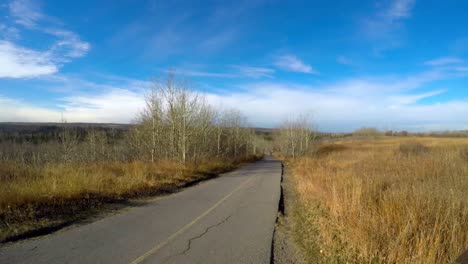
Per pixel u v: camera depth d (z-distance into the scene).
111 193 10.51
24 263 4.77
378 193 9.15
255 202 10.72
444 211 6.36
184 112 23.94
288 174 24.36
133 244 5.79
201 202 10.49
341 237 6.11
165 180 14.83
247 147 55.50
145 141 27.11
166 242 5.97
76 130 32.56
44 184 9.23
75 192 9.23
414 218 5.93
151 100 27.64
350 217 6.60
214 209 9.32
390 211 6.56
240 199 11.31
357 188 8.62
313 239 6.52
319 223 7.44
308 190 12.43
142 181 12.82
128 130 32.41
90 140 31.52
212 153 32.81
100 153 31.50
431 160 17.00
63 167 13.16
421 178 13.05
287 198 12.51
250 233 6.82
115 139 33.88
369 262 4.88
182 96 24.12
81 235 6.28
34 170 12.14
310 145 53.56
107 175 12.38
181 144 23.75
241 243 6.08
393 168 17.12
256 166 33.22
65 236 6.19
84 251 5.34
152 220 7.71
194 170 20.16
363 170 16.28
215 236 6.49
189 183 16.17
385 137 93.62
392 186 10.32
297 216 8.89
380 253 5.03
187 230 6.87
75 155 29.00
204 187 14.78
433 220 6.12
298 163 33.94
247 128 56.12
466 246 5.06
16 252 5.23
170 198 11.18
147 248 5.59
